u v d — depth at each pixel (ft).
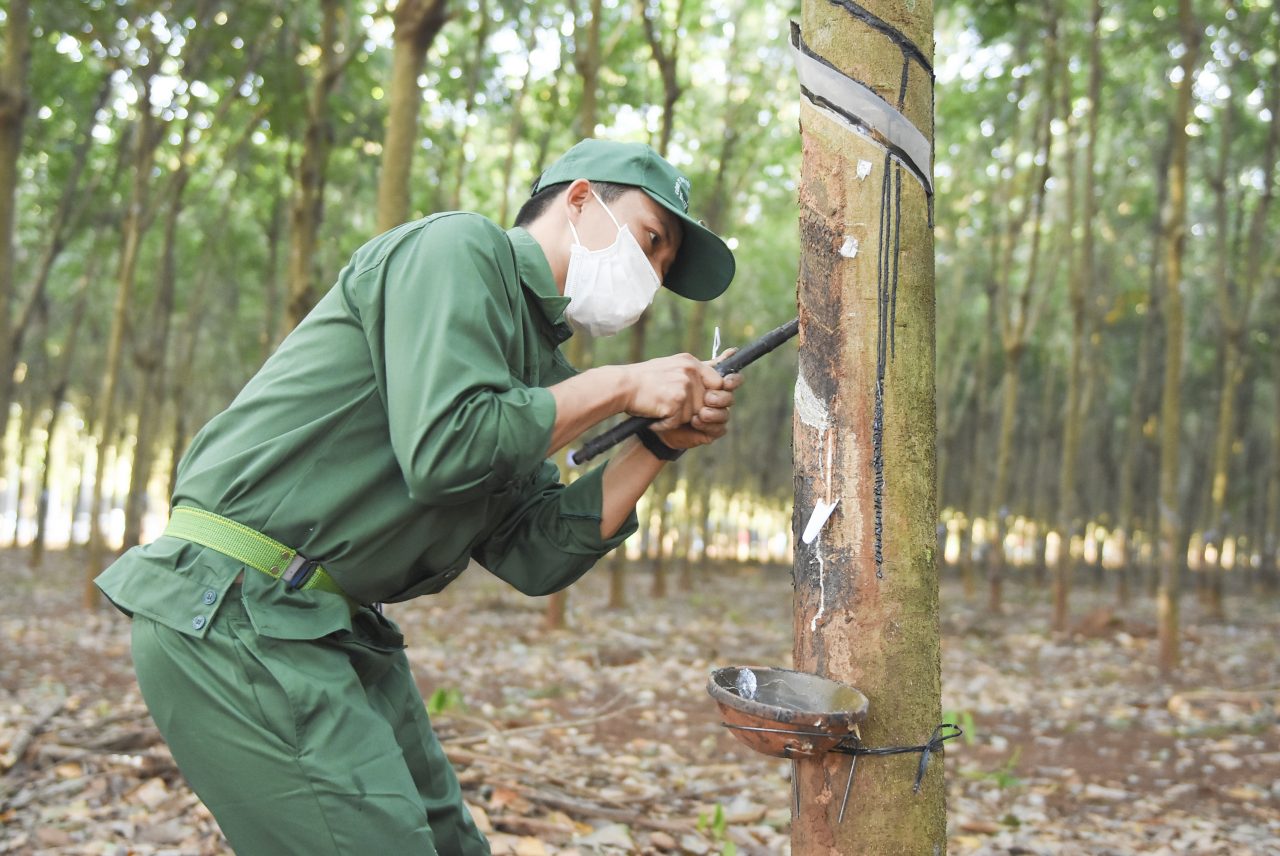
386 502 5.96
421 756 7.18
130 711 16.85
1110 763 18.16
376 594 6.27
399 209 21.77
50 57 34.35
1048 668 28.89
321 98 26.58
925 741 5.95
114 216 45.68
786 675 6.03
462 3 34.22
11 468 113.39
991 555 44.80
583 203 6.70
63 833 11.32
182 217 51.90
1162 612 28.63
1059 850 12.78
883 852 5.82
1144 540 66.44
